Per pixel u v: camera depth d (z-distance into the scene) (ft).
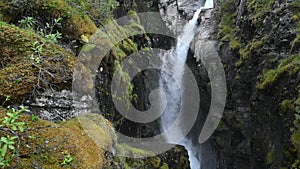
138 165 13.34
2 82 7.73
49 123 7.16
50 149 6.37
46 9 11.34
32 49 8.83
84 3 13.42
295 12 17.97
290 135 14.66
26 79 7.97
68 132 7.15
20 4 11.00
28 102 7.89
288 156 14.57
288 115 15.06
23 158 5.96
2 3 10.83
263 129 18.22
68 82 8.87
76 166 6.32
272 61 18.07
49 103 8.27
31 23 10.45
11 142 5.30
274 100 16.81
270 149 16.98
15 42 8.87
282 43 17.76
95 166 6.75
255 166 19.12
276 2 19.89
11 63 8.52
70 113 8.73
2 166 5.49
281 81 16.44
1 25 9.13
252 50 20.22
